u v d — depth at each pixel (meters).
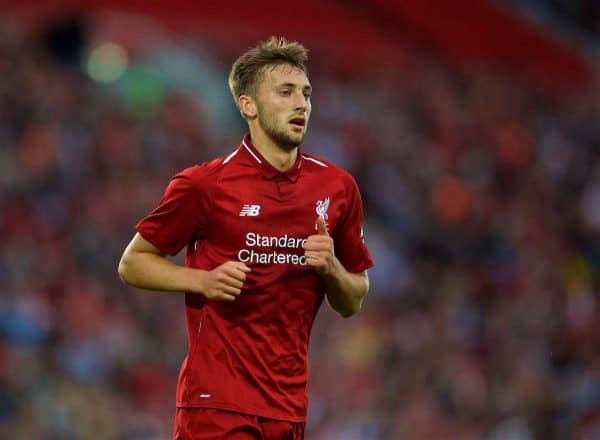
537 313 52.22
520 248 61.16
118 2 38.81
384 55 42.97
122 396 44.00
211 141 70.19
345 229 17.17
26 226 51.88
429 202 67.81
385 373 48.22
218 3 39.62
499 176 70.44
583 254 62.41
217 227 16.42
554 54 43.00
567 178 71.12
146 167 61.97
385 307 54.81
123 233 54.78
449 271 61.03
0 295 45.28
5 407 39.31
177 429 16.69
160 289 16.41
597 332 48.94
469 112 76.38
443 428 43.84
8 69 65.75
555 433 43.34
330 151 70.62
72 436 39.97
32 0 38.44
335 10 40.66
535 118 75.88
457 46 42.19
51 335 45.19
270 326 16.44
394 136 74.00
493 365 48.22
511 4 41.94
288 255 16.47
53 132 60.28
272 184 16.56
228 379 16.30
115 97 73.75
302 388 16.72
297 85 16.56
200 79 84.31
